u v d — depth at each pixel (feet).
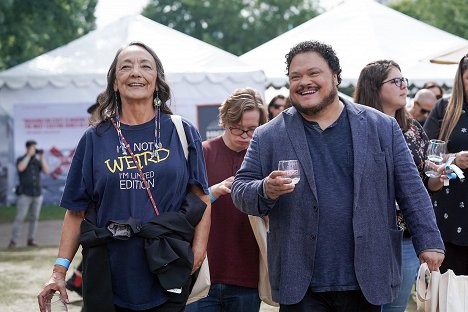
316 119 12.26
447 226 17.30
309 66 11.99
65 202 12.54
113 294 12.14
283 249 12.02
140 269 12.12
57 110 46.85
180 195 12.56
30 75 44.42
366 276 11.76
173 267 12.13
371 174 11.93
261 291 15.02
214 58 42.14
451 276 13.62
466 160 16.15
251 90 15.53
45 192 54.75
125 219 12.17
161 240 12.09
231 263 15.01
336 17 45.01
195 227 12.73
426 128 18.86
